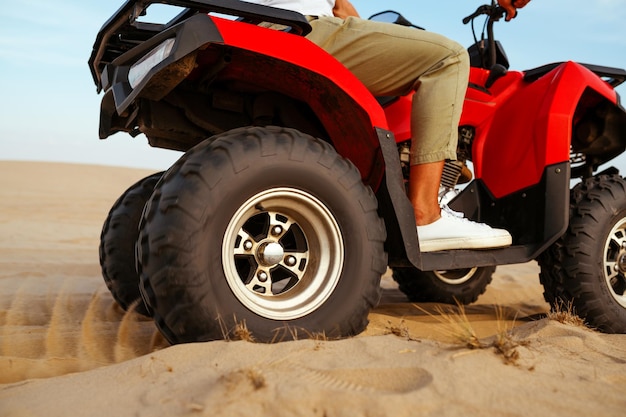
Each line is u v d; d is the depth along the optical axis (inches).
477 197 139.0
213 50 95.0
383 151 100.1
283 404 60.0
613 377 73.2
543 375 71.6
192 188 83.1
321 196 92.2
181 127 111.2
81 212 557.3
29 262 234.1
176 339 83.7
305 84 102.3
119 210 128.0
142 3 89.8
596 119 142.1
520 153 131.8
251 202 87.9
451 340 86.4
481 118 138.8
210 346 78.1
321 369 68.9
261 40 91.4
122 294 125.6
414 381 67.0
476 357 74.1
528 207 128.8
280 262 94.7
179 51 85.1
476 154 139.4
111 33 104.8
